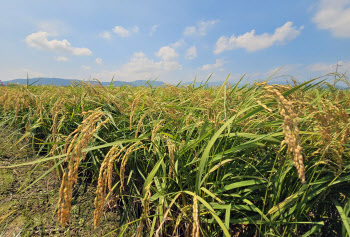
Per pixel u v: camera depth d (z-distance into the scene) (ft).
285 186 5.96
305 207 5.63
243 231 6.26
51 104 11.84
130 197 7.91
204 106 8.19
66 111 11.02
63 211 2.93
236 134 5.38
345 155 5.66
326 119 5.12
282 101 3.25
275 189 5.57
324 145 5.26
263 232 5.64
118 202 8.12
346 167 5.05
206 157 4.99
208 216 6.12
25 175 8.82
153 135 5.50
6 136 12.01
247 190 5.60
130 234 6.70
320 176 5.85
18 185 8.21
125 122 10.41
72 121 11.05
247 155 6.61
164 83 12.60
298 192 5.09
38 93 16.06
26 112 13.35
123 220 7.34
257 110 4.42
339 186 5.66
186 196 6.61
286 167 5.60
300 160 2.84
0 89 18.35
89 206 7.76
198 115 9.02
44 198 7.77
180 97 11.31
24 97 13.46
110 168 3.79
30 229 6.50
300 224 5.74
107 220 7.30
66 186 3.01
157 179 6.55
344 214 4.70
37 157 10.34
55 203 7.62
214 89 13.56
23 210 7.14
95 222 3.50
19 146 11.14
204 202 4.40
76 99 11.92
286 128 3.10
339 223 5.86
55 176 8.88
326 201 5.77
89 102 12.21
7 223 6.62
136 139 5.21
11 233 6.32
